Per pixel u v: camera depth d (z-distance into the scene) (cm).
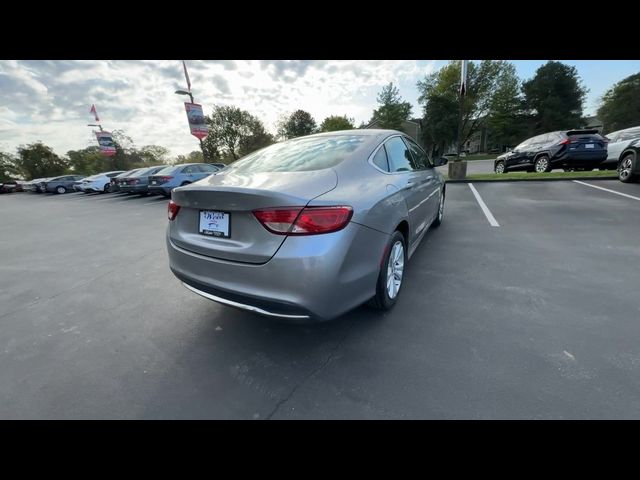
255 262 170
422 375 175
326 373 183
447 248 383
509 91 3966
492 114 4038
